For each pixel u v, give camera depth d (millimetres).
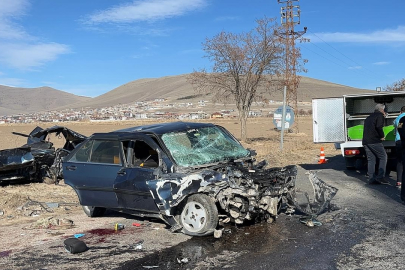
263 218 7023
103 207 7523
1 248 6250
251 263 5188
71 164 7820
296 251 5562
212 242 6086
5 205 9133
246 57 27344
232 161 7023
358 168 13453
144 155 7539
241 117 28797
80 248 5875
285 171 6965
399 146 9617
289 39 33500
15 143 32938
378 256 5289
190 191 6121
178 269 5098
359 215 7371
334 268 4934
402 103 14133
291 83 33875
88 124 90688
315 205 7074
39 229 7273
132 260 5480
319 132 12312
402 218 7074
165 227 7039
